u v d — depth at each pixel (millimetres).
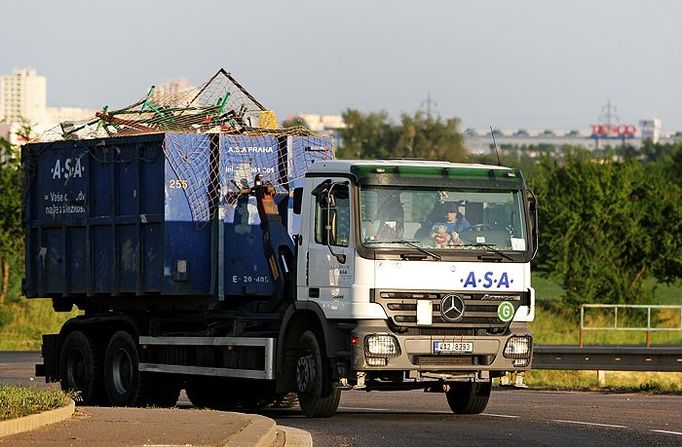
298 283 43094
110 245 50875
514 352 41375
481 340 41000
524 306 41781
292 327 43844
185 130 49438
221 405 52188
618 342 96000
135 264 49594
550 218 126125
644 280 129750
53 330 110062
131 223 49625
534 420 41219
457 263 40938
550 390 59500
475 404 44062
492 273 41344
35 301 115250
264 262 48625
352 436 35531
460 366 40875
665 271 129500
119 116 51500
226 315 48094
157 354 50031
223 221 48219
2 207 117500
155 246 48719
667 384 62156
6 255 117312
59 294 53875
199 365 47938
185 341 48438
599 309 118750
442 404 51000
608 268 124625
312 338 42500
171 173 47938
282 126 49906
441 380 40906
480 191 41688
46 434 31797
